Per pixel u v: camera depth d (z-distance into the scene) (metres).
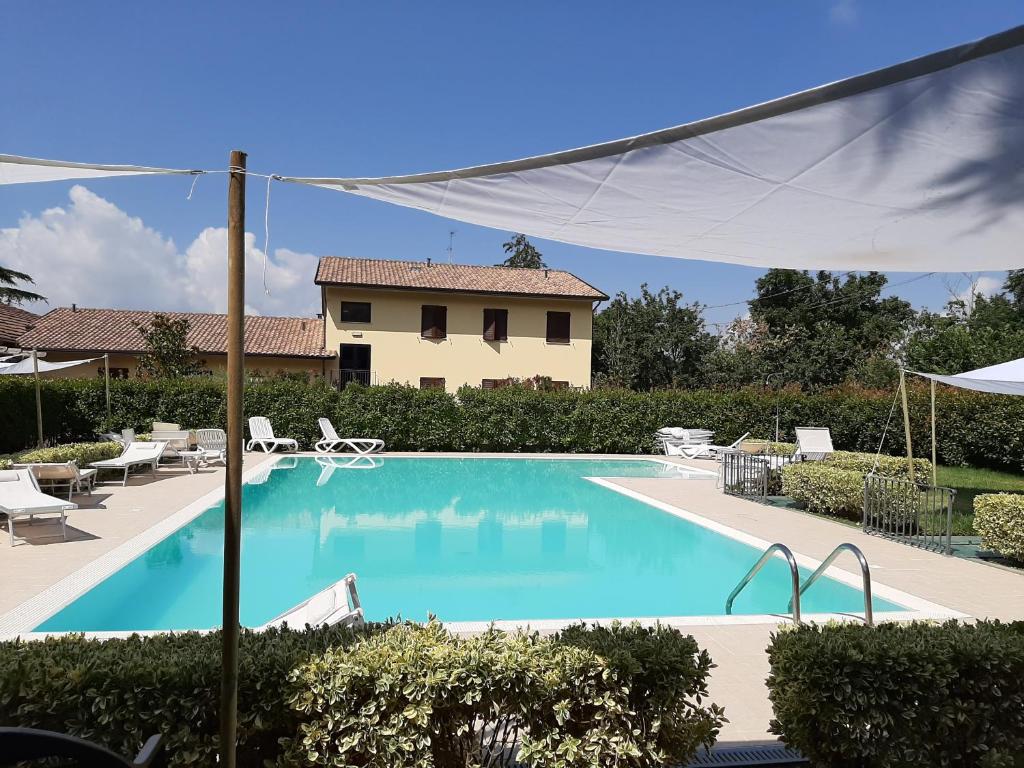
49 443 17.86
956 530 10.11
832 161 2.80
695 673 2.83
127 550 7.80
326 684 2.61
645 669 2.79
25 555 7.56
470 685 2.67
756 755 3.48
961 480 15.91
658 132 2.58
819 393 23.45
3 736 1.92
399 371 28.53
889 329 35.25
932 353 24.30
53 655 2.66
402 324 28.53
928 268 4.58
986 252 4.09
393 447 20.64
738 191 3.12
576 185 3.06
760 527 10.31
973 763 3.00
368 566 8.57
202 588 7.35
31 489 8.62
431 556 9.16
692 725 2.90
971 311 30.78
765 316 36.66
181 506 10.87
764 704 4.19
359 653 2.73
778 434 21.41
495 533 10.58
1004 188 3.07
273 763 2.60
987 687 3.00
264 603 6.99
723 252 4.34
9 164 2.71
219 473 14.94
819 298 36.41
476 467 17.88
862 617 6.05
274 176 2.64
